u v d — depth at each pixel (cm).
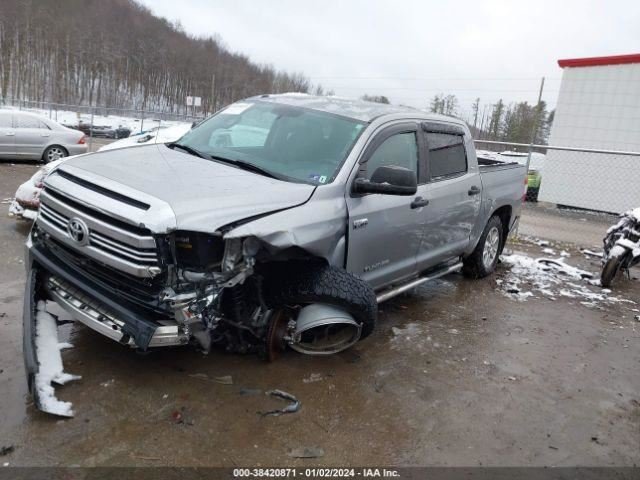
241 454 306
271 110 486
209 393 359
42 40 8969
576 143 1585
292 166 419
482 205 617
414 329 516
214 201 333
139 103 8650
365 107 493
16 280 524
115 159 398
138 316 321
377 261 449
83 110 4166
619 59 1482
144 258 312
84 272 351
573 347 518
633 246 728
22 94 7794
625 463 340
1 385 342
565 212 1541
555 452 344
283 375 392
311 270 384
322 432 334
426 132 514
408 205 466
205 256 325
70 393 341
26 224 741
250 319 380
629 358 507
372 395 383
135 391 352
